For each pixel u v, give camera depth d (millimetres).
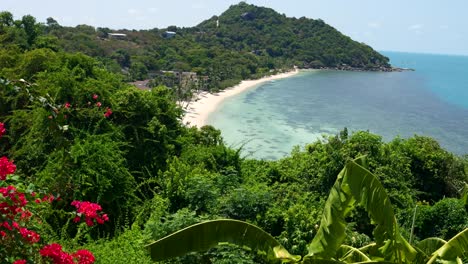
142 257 9688
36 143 16984
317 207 14812
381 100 119062
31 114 18828
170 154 21734
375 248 8570
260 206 12484
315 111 95375
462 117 95625
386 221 7312
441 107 110062
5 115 21062
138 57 135000
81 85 21047
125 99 22031
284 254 7355
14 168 5848
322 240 7336
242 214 12336
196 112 85750
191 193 13172
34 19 49906
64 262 5691
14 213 5629
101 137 16734
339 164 17984
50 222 12422
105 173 15117
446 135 76875
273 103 103875
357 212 14969
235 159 20797
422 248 9539
